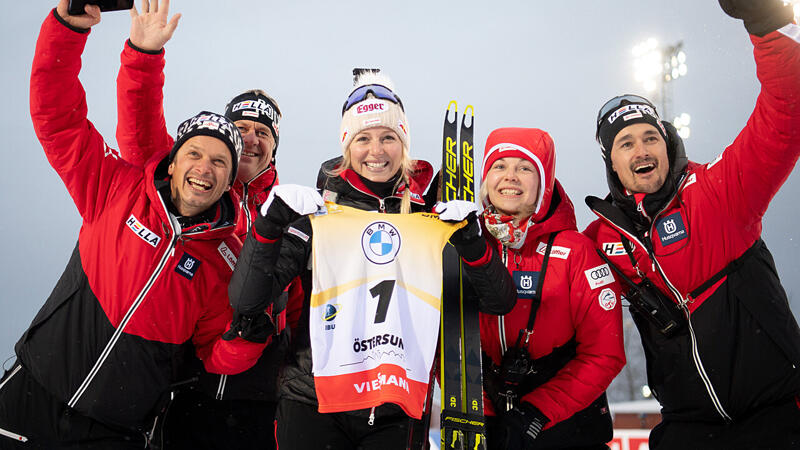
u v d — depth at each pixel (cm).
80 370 336
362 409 302
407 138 348
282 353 409
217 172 354
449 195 350
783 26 317
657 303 355
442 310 324
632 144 367
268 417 408
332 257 307
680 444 359
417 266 311
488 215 351
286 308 412
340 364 296
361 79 360
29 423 335
